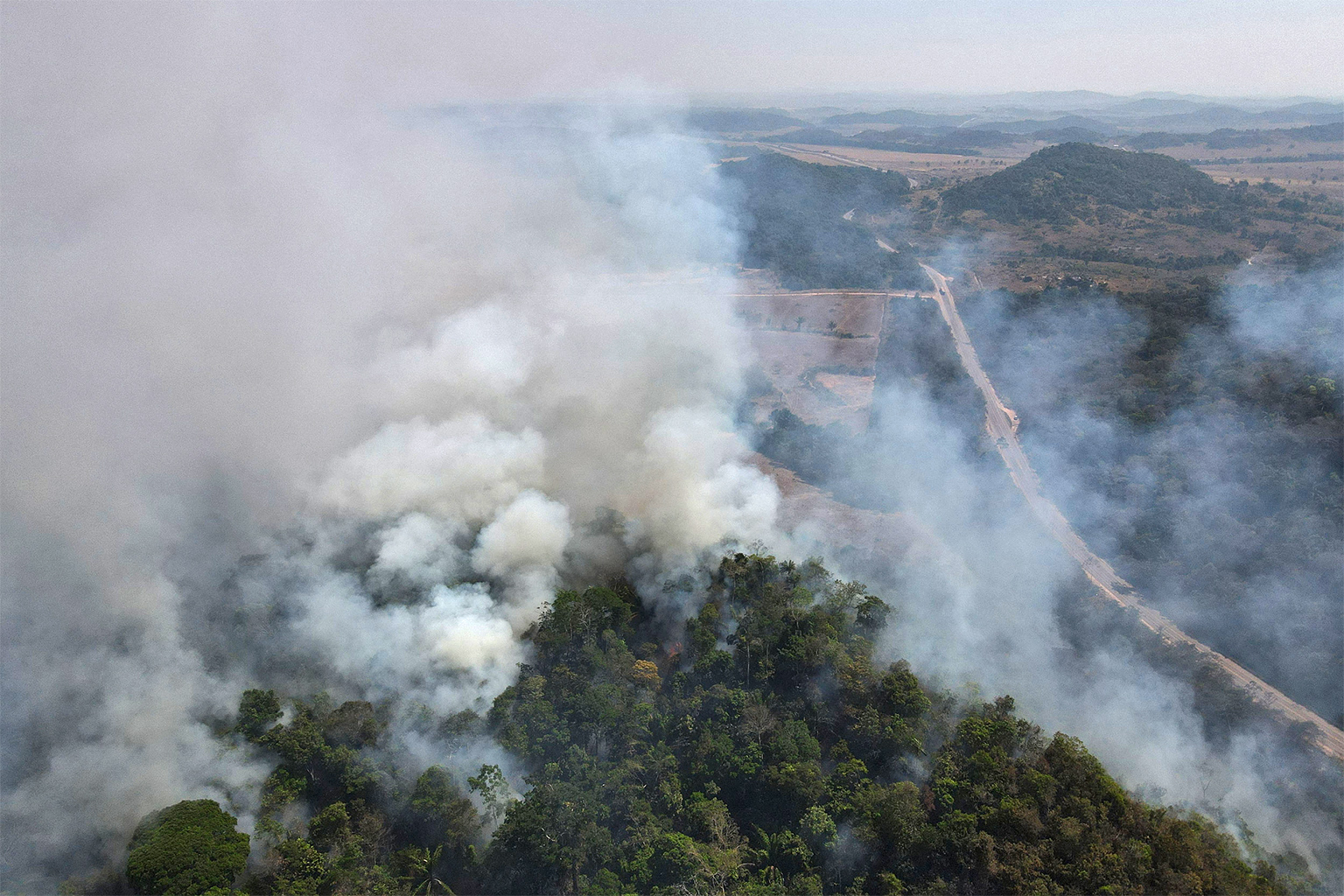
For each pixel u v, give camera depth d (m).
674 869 76.62
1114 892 65.88
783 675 97.69
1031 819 71.88
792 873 76.94
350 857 78.12
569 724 91.06
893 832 75.31
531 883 77.81
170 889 69.50
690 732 90.69
